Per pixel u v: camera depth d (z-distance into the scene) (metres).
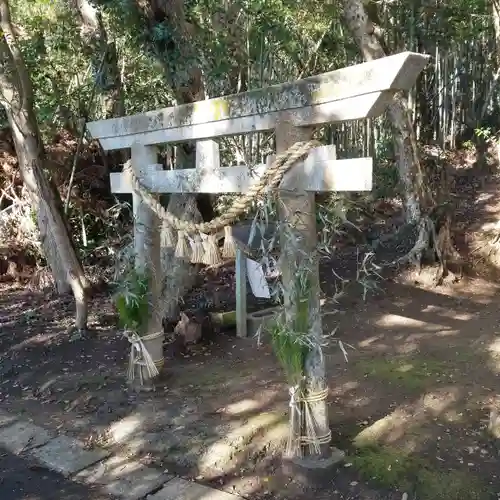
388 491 2.77
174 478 3.09
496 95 10.84
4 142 7.85
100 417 3.78
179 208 5.58
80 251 7.40
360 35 6.31
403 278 6.70
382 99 2.43
